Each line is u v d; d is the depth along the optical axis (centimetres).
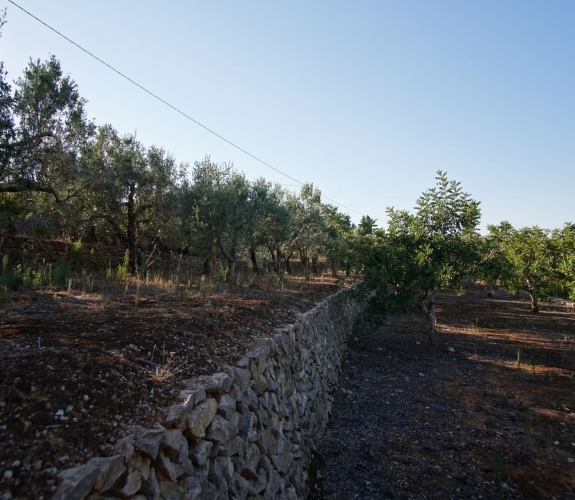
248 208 1241
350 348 1216
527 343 1242
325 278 2111
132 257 1219
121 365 326
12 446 204
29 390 257
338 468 532
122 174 1191
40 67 895
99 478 199
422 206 1205
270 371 499
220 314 594
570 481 494
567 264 1487
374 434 632
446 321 1694
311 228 2117
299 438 516
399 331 1480
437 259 1170
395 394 812
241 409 377
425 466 533
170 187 1334
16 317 433
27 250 937
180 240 1401
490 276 1161
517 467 526
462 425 656
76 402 259
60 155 935
